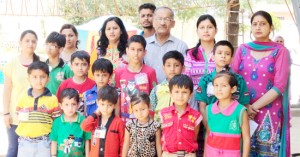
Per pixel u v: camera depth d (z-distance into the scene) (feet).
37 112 12.04
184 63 12.67
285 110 11.67
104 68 12.22
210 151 11.14
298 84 43.09
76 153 11.87
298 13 9.44
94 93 12.64
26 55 13.25
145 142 11.29
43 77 12.11
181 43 13.82
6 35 45.11
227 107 11.02
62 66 13.71
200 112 11.82
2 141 20.95
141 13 15.10
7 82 13.19
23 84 13.05
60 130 11.92
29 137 11.96
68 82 12.91
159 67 13.65
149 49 13.84
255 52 11.75
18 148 12.26
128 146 11.48
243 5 32.17
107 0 29.84
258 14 11.69
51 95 12.34
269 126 11.53
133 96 11.37
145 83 12.42
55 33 13.71
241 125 10.86
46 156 12.04
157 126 11.40
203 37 12.44
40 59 13.94
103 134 11.59
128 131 11.44
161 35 13.70
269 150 11.59
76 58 12.68
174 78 11.08
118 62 13.96
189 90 11.05
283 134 11.71
